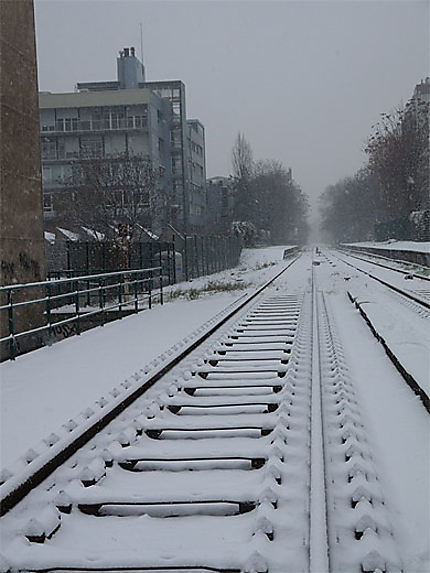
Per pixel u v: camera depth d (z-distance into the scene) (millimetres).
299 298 21234
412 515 4551
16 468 5000
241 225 83125
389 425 6699
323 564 3562
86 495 4738
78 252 29281
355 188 125938
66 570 3787
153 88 76812
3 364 9961
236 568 3746
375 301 18297
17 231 14242
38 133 15383
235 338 12914
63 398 7637
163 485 5047
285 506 4520
